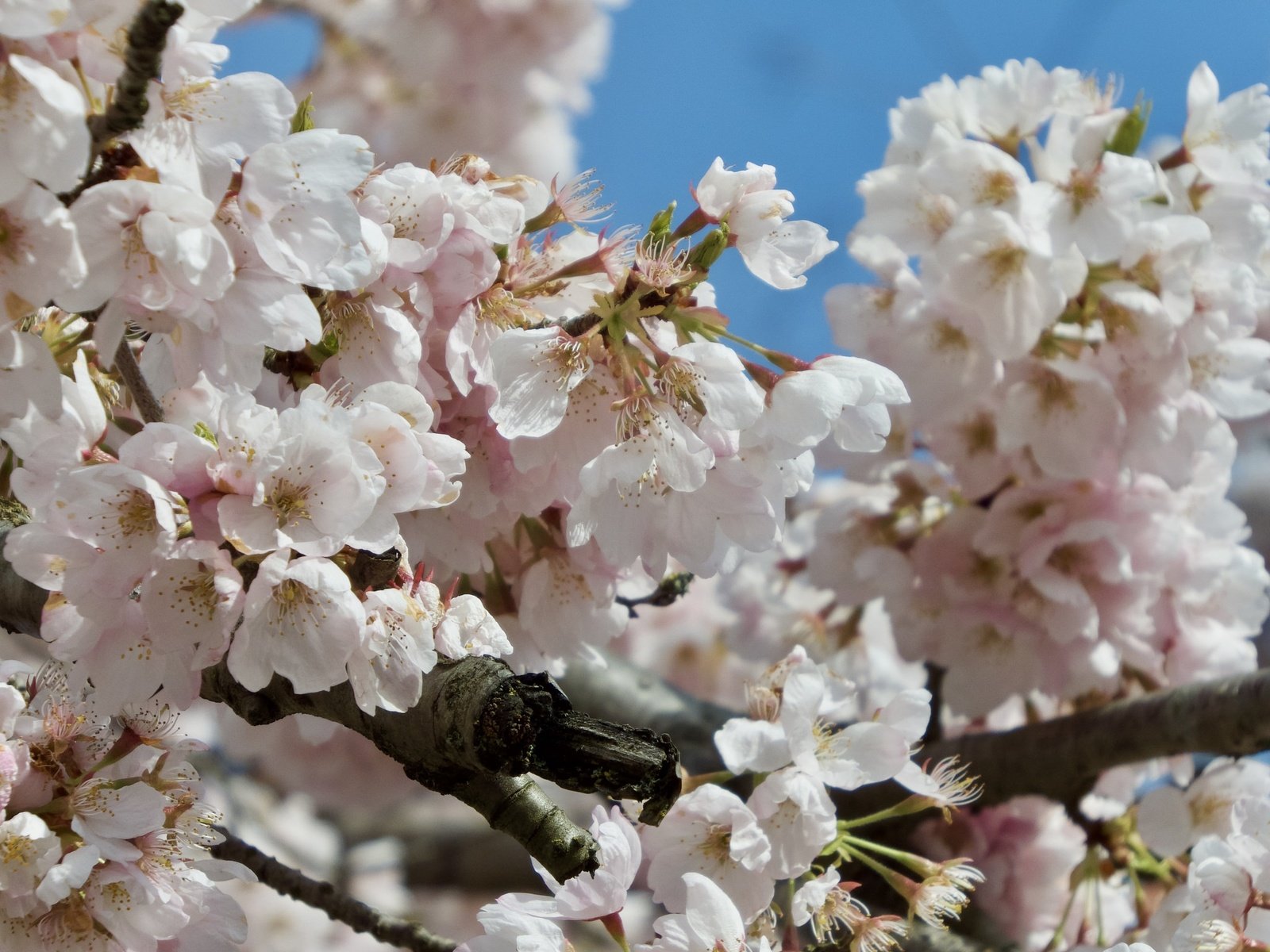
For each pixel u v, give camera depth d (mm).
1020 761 963
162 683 701
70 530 680
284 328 700
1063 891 1001
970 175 916
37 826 700
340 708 696
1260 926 791
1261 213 922
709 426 743
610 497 758
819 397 741
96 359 757
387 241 747
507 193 797
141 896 709
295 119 750
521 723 671
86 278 671
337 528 677
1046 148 909
